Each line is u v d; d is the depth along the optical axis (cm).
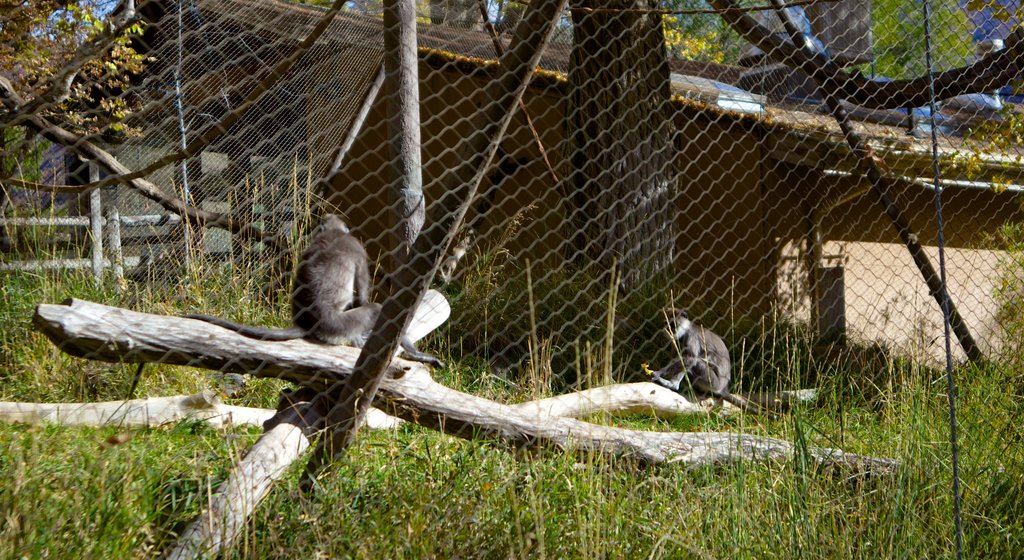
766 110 1138
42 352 619
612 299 405
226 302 711
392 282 399
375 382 391
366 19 1034
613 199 932
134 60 743
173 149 808
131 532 351
